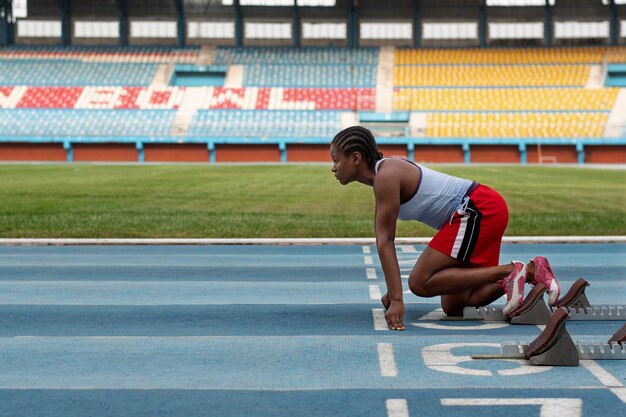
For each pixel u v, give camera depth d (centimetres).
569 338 375
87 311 536
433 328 469
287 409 308
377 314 518
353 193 2069
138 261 827
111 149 5081
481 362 382
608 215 1334
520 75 5656
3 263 810
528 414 299
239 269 761
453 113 5319
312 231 1106
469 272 475
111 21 6003
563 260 817
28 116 5209
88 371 372
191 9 5975
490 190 479
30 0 5956
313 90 5547
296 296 599
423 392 330
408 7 5975
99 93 5447
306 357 396
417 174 469
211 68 5675
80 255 881
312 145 5128
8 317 514
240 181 2659
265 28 6038
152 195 1934
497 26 5994
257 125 5197
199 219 1267
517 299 475
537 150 5078
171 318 509
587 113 5247
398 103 5425
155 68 5728
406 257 845
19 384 348
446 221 480
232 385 344
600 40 5947
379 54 5947
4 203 1641
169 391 335
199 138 5047
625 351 386
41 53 5841
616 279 681
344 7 5991
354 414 300
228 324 487
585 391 329
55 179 2767
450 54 5916
